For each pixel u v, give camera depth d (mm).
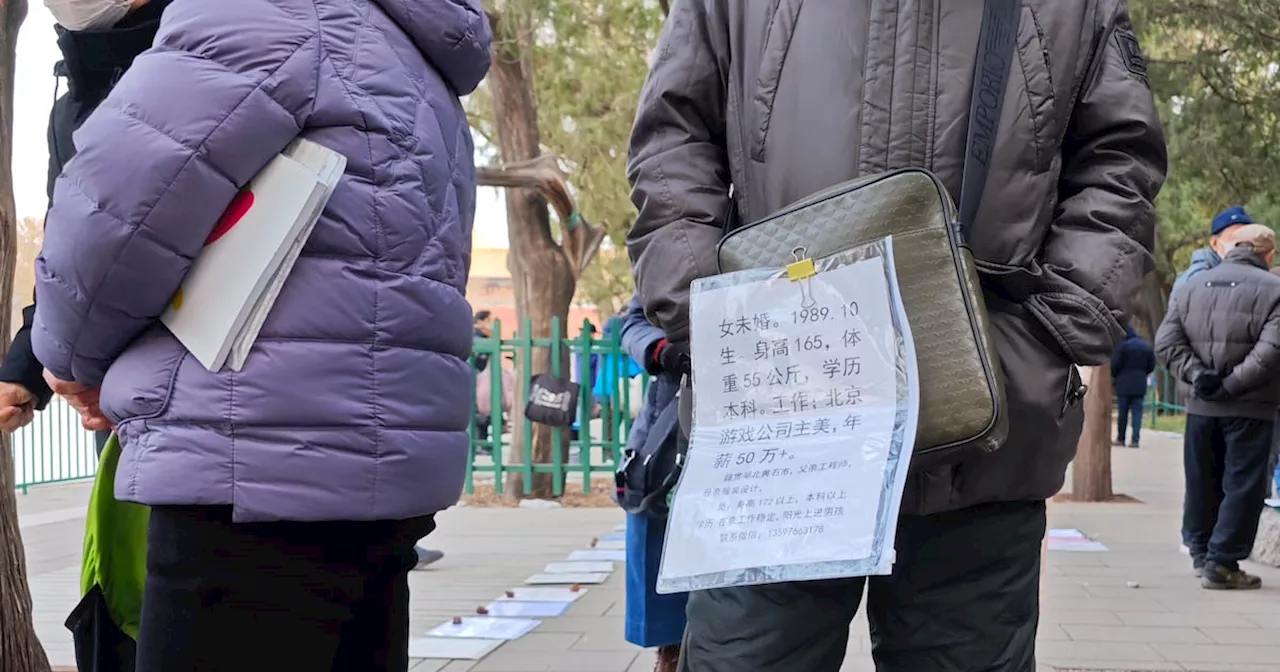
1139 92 1944
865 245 1795
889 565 1631
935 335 1764
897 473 1693
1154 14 10961
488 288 46438
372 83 1990
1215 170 13062
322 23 1952
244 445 1838
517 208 10898
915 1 1900
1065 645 4766
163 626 1873
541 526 8875
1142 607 5590
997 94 1867
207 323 1843
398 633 2164
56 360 1972
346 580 1966
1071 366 1913
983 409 1721
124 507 2363
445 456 2074
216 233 1863
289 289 1882
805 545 1705
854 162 1910
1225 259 6238
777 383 1834
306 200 1860
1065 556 7180
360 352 1920
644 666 4391
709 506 1809
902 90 1892
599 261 25203
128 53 2303
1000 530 1920
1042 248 1949
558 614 5430
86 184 1811
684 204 2004
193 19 1867
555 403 9906
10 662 3418
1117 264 1863
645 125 2092
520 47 10609
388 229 1964
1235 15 11039
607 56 14625
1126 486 11789
